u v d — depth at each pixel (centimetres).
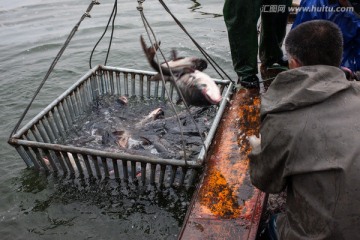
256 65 525
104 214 393
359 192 193
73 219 389
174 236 362
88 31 1002
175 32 946
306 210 210
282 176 221
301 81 218
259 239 330
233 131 443
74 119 556
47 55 856
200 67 360
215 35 912
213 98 328
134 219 385
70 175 446
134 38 926
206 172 378
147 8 1215
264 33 559
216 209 328
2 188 437
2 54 874
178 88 350
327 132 203
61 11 1239
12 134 435
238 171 375
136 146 498
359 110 206
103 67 606
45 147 417
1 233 374
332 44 224
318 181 202
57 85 705
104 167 423
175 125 543
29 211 402
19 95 671
